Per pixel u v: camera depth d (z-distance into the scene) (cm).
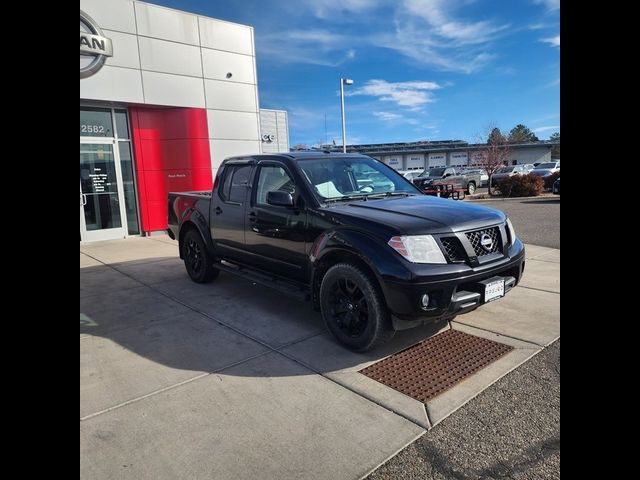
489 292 368
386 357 381
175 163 1119
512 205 1725
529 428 275
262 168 504
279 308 518
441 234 356
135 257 844
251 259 516
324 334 435
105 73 967
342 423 287
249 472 245
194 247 636
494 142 2980
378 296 360
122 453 262
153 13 1028
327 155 503
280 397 321
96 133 1021
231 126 1188
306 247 428
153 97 1043
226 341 425
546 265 680
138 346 419
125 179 1077
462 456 253
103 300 567
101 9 949
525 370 348
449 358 374
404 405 306
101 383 348
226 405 312
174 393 330
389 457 254
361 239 367
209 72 1134
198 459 256
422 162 7094
